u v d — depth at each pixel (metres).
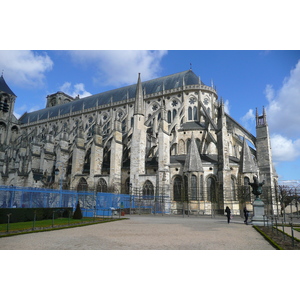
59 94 123.81
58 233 20.02
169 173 54.50
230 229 23.56
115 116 81.50
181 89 71.00
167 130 55.56
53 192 42.53
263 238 17.88
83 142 64.38
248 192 49.50
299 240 15.99
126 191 57.84
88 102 95.44
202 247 13.89
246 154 51.34
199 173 50.75
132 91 84.00
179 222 31.00
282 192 49.88
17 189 40.38
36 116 111.38
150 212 50.81
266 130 54.38
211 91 70.81
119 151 57.97
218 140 52.47
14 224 26.31
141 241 15.91
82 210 40.16
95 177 58.09
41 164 69.19
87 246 14.15
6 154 84.38
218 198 49.91
